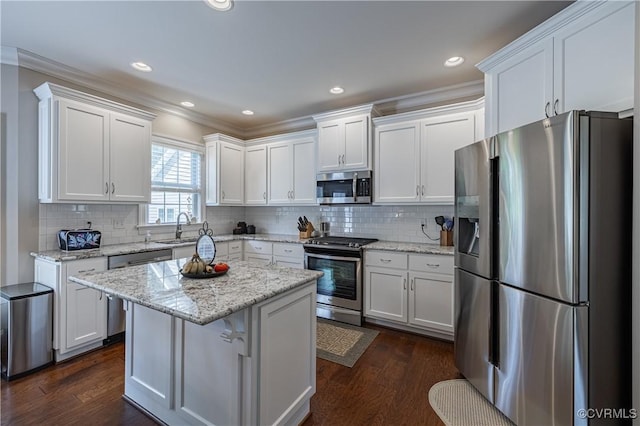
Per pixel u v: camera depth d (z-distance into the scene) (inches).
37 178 103.3
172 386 66.3
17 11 77.5
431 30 86.4
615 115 54.0
